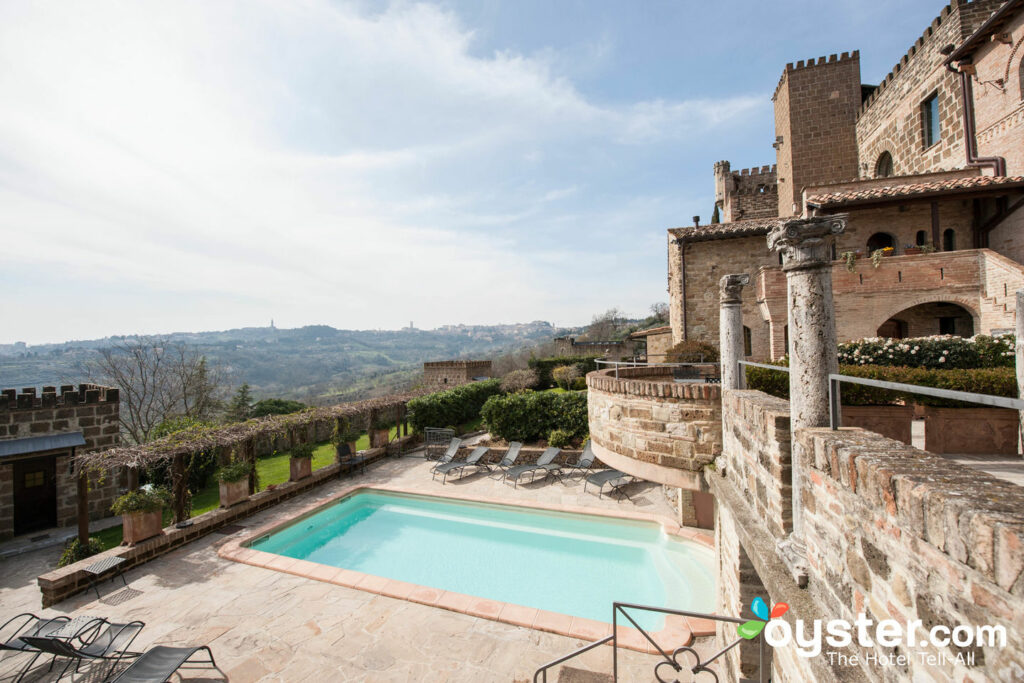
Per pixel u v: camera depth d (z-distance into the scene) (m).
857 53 22.09
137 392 26.83
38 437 13.88
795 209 20.08
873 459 2.28
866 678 2.34
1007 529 1.40
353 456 16.50
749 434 4.63
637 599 8.59
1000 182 13.61
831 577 2.71
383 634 7.16
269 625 7.43
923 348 8.91
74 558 10.20
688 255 20.17
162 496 10.38
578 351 42.59
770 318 16.20
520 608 7.73
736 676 5.61
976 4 15.62
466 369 35.03
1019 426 5.89
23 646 6.43
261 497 12.75
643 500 12.52
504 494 13.55
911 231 16.06
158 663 5.77
